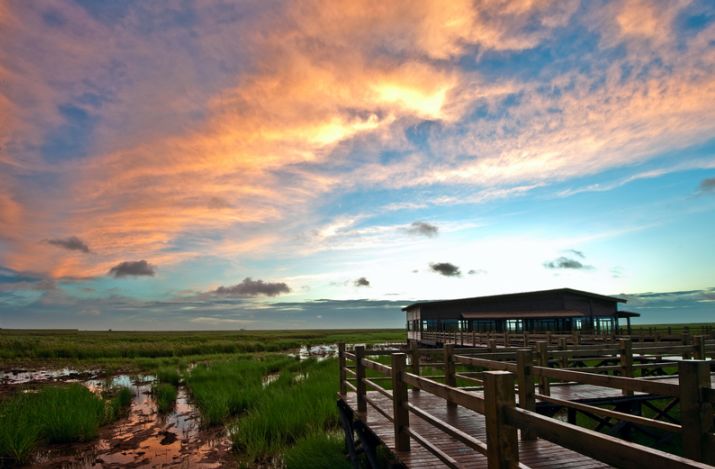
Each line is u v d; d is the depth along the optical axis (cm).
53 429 1255
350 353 1092
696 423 420
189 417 1545
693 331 3556
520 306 4162
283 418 1238
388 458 673
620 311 4153
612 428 987
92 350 4062
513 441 347
